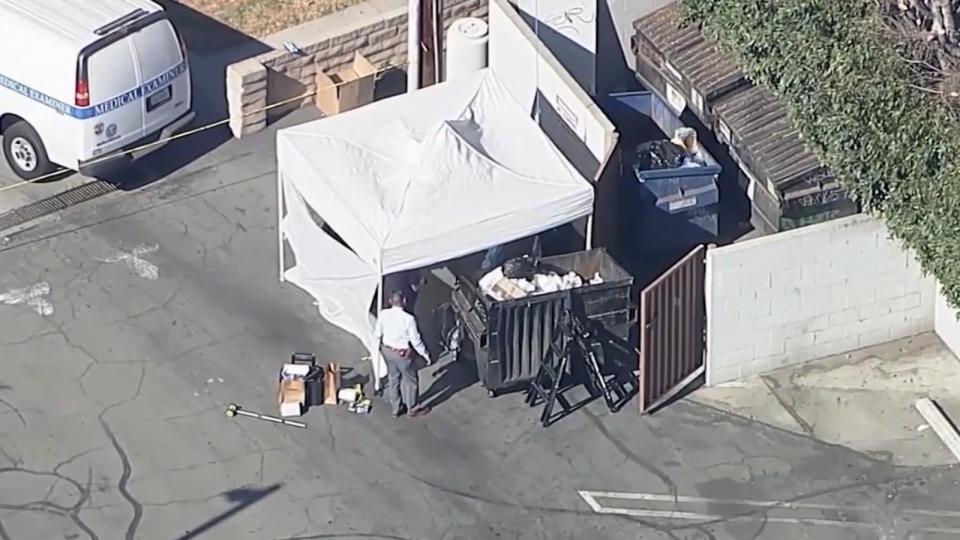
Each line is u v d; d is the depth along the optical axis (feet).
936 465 219.82
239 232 258.16
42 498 213.46
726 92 256.93
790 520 212.23
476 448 221.87
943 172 216.33
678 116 268.41
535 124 239.91
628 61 283.38
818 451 222.07
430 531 210.38
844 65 228.84
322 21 299.38
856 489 216.74
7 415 224.94
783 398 229.86
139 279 248.52
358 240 224.12
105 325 240.12
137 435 222.69
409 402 224.33
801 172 242.99
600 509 213.46
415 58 276.00
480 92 243.40
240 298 245.45
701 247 224.74
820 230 224.53
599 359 229.66
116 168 263.08
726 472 219.00
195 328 240.12
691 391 231.09
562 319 224.12
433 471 218.38
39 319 240.73
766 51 244.01
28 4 261.03
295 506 213.05
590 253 232.12
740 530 211.00
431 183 226.79
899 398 229.45
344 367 234.38
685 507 213.87
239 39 298.35
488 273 230.68
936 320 237.25
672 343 225.56
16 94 261.24
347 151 233.76
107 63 255.91
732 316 226.99
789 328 230.89
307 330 240.32
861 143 225.15
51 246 254.47
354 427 224.74
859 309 232.94
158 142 267.18
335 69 285.23
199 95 287.07
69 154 260.42
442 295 237.45
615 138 243.40
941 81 228.43
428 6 273.13
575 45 279.90
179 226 258.98
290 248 254.06
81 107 255.09
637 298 245.65
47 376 231.30
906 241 223.92
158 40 262.47
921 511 213.46
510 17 267.18
